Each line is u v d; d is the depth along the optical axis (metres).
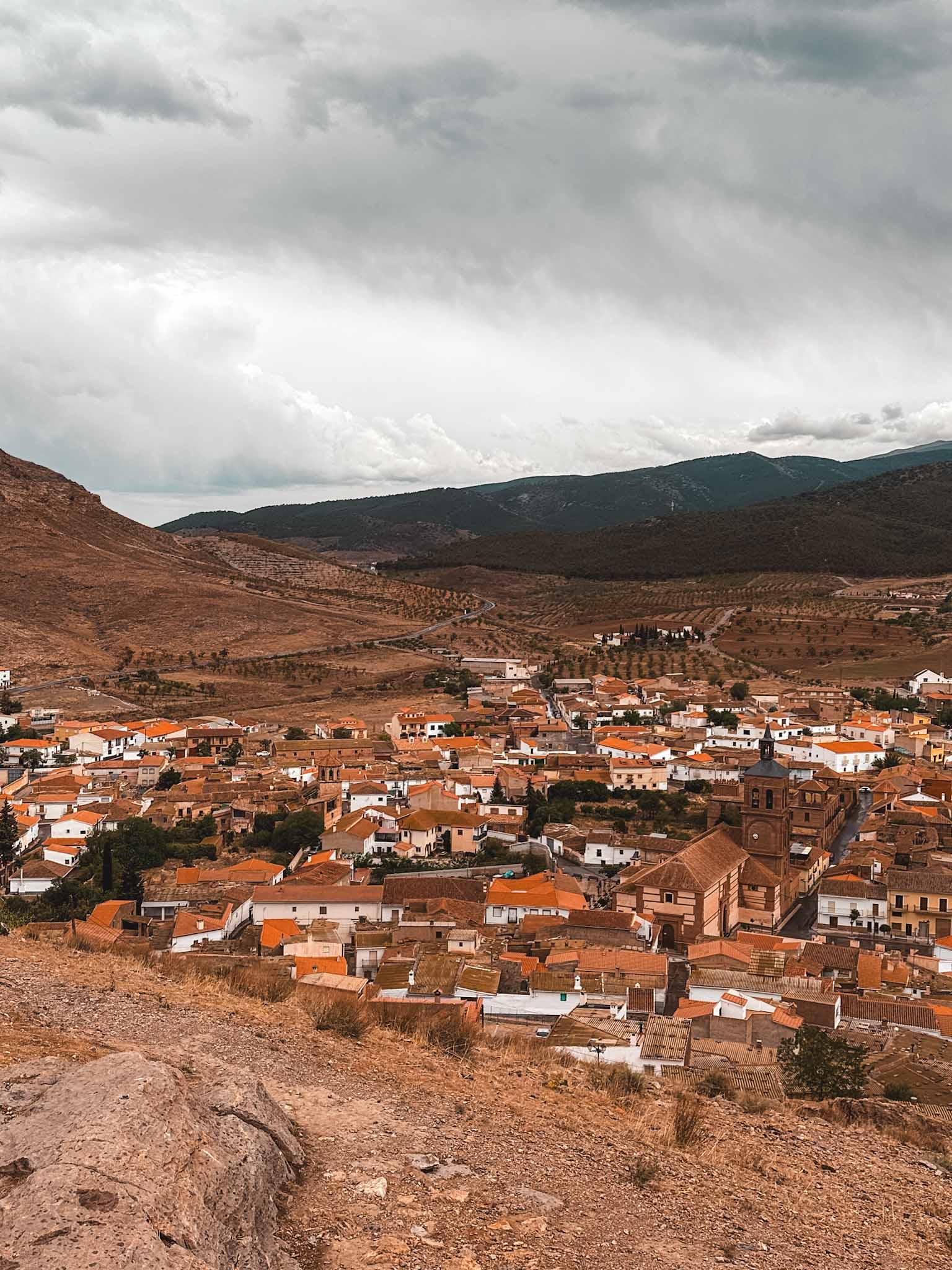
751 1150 22.45
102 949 33.12
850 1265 16.69
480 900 96.25
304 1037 24.75
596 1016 57.69
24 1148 12.62
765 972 74.12
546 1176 17.86
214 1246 11.89
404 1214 15.06
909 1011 65.12
